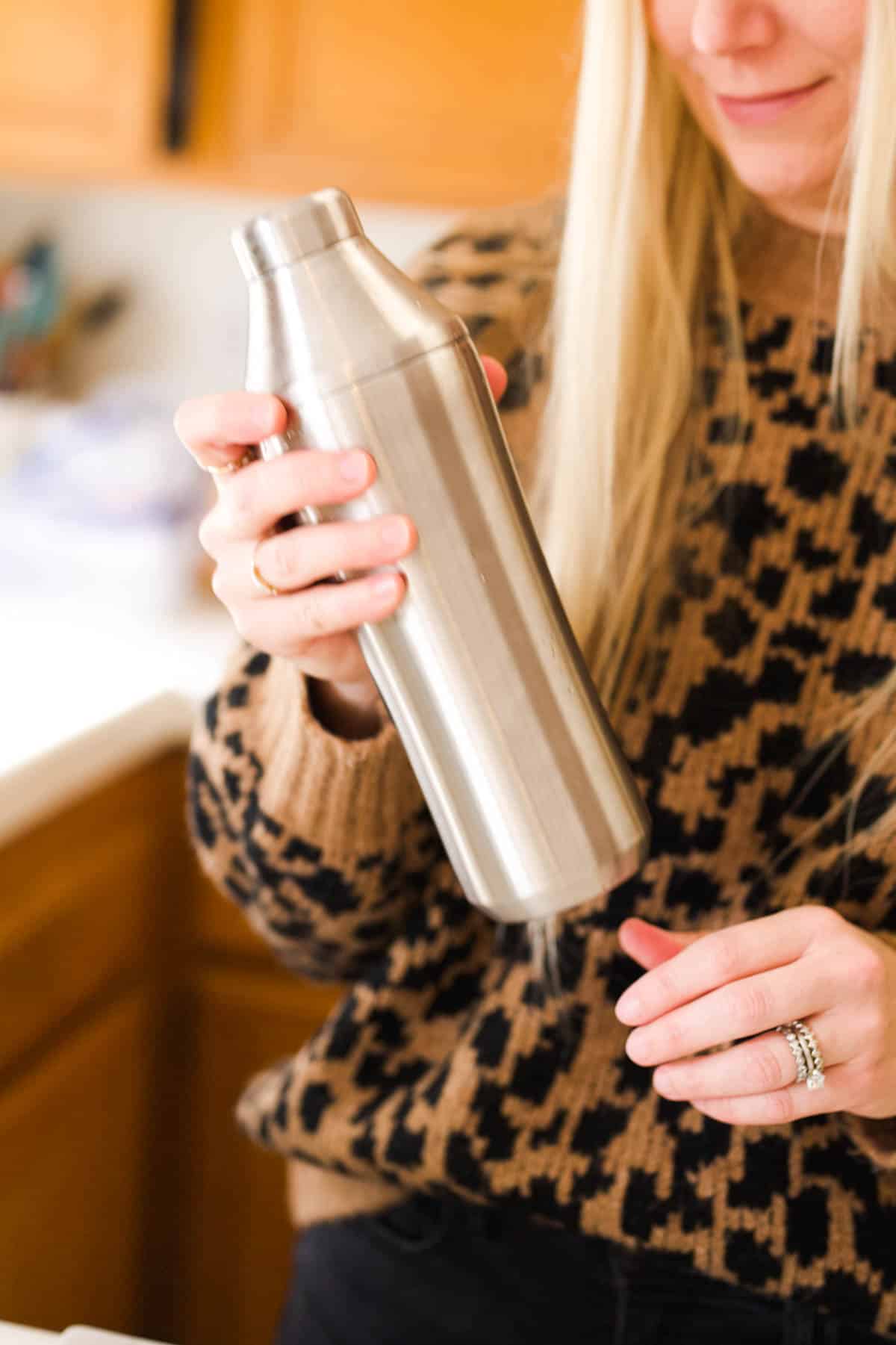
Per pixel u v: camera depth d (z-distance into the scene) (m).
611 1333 0.73
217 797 0.75
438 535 0.50
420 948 0.76
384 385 0.48
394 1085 0.76
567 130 0.83
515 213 0.83
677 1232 0.69
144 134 1.66
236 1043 1.51
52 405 1.88
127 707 1.35
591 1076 0.72
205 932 1.50
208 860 0.78
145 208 1.92
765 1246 0.68
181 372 1.95
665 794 0.72
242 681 0.74
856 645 0.70
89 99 1.67
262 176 1.66
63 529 1.61
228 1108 1.54
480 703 0.51
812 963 0.55
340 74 1.62
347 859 0.71
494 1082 0.72
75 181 1.74
